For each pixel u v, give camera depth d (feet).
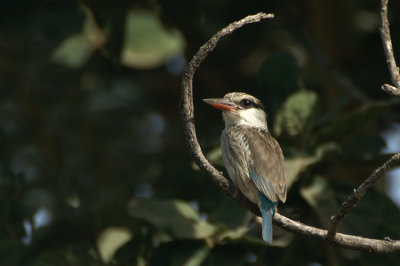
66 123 45.37
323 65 40.50
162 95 47.57
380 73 41.45
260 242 28.25
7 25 36.52
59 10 36.76
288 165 29.30
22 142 44.04
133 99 46.01
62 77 44.42
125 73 45.21
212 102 34.14
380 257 29.63
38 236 31.04
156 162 45.14
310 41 41.65
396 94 22.75
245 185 29.40
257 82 34.55
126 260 30.58
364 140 33.65
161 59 39.01
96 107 45.09
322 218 28.32
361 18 44.96
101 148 45.29
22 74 44.62
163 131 46.47
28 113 44.88
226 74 45.19
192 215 29.32
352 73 42.24
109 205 31.37
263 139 30.73
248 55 45.60
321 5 41.88
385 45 24.99
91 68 43.16
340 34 42.19
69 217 31.01
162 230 28.86
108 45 33.63
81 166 44.24
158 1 35.73
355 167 30.68
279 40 45.42
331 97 41.45
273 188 28.27
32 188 33.94
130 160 45.34
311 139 31.01
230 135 31.40
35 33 37.29
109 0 33.63
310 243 29.96
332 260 29.84
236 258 28.66
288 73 32.86
